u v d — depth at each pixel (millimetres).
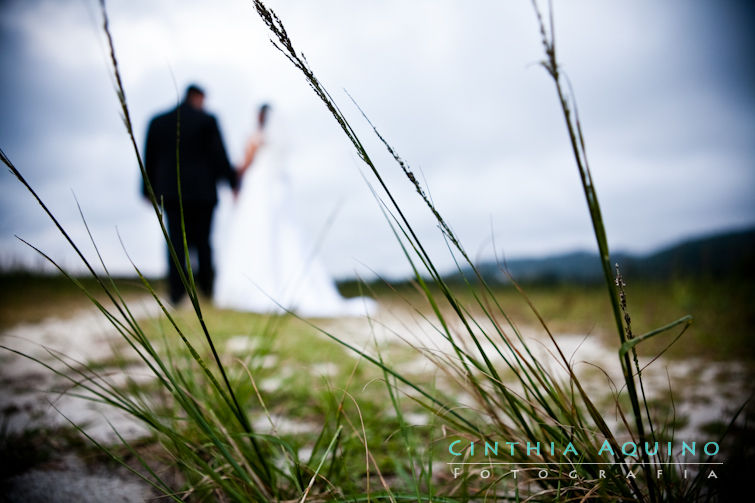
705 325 4016
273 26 685
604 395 2248
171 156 4695
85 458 1343
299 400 2004
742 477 1031
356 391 2139
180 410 1472
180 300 4516
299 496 938
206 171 4875
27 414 1736
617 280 705
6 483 1190
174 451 1207
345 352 2953
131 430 1558
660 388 2369
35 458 1321
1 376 2289
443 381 2342
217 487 1060
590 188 632
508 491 1102
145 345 823
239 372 1639
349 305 5789
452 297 847
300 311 5387
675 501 854
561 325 4398
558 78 603
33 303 4832
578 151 623
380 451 1500
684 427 1747
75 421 1653
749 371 2658
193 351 846
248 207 5895
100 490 1168
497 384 896
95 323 3814
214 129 4883
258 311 4945
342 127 742
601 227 643
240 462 993
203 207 4938
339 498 972
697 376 2594
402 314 4367
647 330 4004
